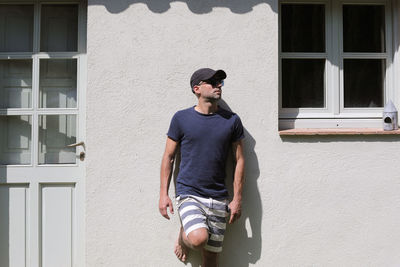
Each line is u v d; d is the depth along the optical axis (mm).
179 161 3355
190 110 3148
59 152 3656
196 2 3385
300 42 3641
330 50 3637
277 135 3371
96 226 3326
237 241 3367
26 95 3658
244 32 3383
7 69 3662
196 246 2879
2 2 3639
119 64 3357
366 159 3385
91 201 3330
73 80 3674
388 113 3375
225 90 3377
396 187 3385
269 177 3367
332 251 3365
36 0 3631
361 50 3650
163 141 3355
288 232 3365
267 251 3363
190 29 3377
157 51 3369
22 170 3598
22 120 3648
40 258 3586
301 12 3645
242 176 3160
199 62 3375
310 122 3600
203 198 3061
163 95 3365
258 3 3389
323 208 3371
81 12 3643
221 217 3102
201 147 3062
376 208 3375
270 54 3379
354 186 3377
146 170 3350
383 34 3650
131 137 3352
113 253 3332
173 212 3160
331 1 3637
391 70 3629
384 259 3373
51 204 3613
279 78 3613
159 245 3348
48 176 3609
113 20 3363
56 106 3660
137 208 3342
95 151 3338
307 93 3639
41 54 3637
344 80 3658
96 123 3342
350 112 3641
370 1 3645
